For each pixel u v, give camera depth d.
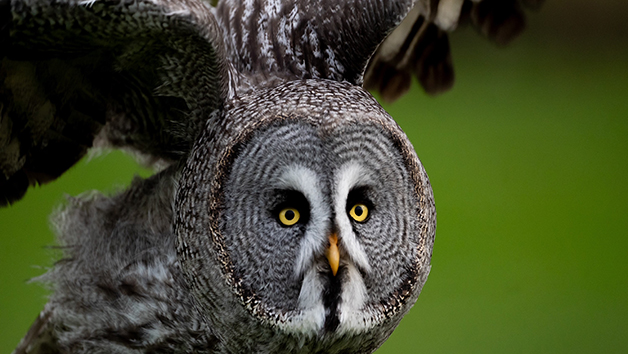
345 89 5.09
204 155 5.07
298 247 5.05
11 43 5.06
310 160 5.03
